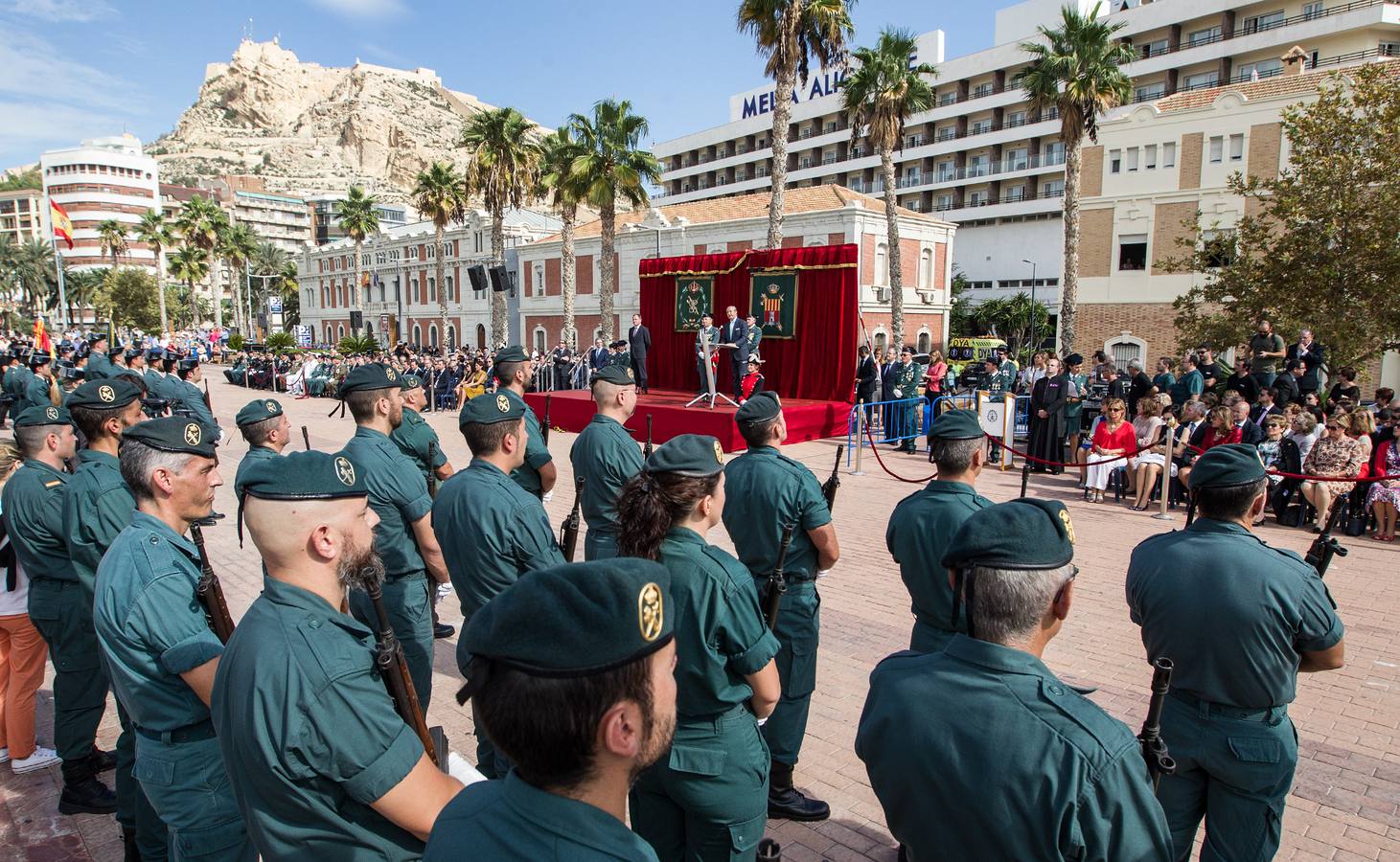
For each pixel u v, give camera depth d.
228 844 2.53
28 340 28.34
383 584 4.18
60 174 106.06
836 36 20.66
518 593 1.36
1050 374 12.28
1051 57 23.95
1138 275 30.70
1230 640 2.53
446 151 186.25
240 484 2.05
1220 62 47.62
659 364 19.72
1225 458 2.76
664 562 2.59
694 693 2.53
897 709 1.88
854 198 35.28
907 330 36.75
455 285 53.75
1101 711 1.76
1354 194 16.39
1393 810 3.85
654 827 2.74
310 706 1.79
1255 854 2.65
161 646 2.42
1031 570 1.81
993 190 57.75
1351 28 42.09
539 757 1.29
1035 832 1.64
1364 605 6.55
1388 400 10.81
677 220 38.84
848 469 12.55
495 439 3.77
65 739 3.88
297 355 34.22
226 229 68.06
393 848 1.92
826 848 3.65
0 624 4.15
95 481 3.46
